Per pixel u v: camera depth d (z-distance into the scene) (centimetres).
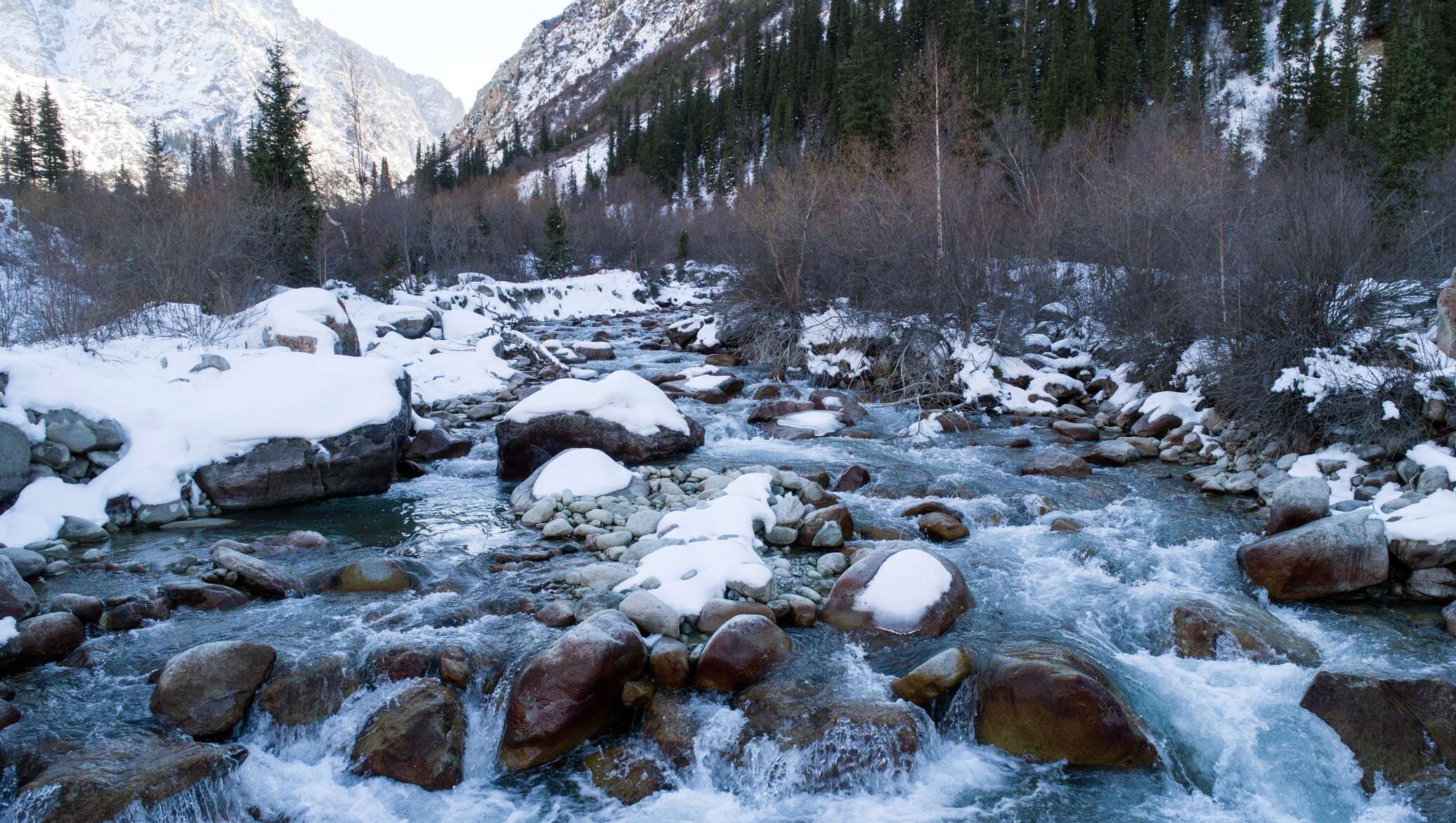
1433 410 922
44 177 5559
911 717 497
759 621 577
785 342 1938
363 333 1728
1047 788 473
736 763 483
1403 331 1088
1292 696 539
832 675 552
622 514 868
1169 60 5281
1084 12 6250
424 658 546
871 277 1842
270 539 797
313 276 2572
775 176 2220
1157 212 1628
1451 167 2206
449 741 490
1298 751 496
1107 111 4134
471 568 736
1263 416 1070
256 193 2416
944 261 1662
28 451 827
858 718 489
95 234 2130
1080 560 770
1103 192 1891
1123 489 992
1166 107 3569
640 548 747
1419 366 976
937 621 614
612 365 1934
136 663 562
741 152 6456
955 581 660
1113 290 1719
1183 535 827
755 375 1839
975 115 2942
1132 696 537
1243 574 718
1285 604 675
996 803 461
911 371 1603
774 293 2027
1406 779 475
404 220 3822
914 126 2330
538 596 664
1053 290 1878
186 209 1961
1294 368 1040
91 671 551
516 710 500
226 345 1307
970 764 494
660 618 590
